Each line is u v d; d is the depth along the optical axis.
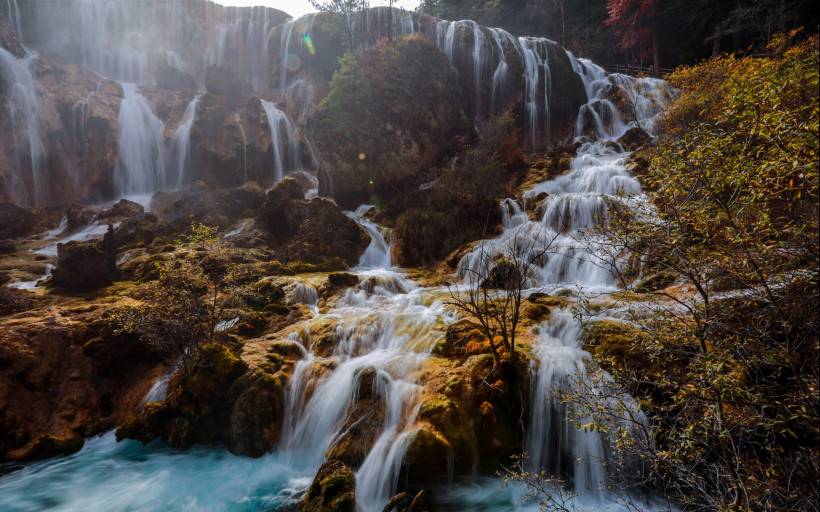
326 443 6.10
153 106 22.56
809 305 3.01
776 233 3.16
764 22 23.12
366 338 7.63
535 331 6.85
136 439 6.73
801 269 3.06
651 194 4.20
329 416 6.25
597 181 13.36
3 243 14.25
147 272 10.98
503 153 16.78
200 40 29.64
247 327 8.33
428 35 21.94
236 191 16.58
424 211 13.79
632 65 32.12
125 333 7.77
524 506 5.01
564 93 21.83
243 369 6.72
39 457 6.39
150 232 13.80
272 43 26.73
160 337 6.90
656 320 4.27
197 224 14.34
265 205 14.27
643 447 4.11
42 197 18.95
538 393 5.61
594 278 9.49
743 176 3.05
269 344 7.54
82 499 5.56
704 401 3.40
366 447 5.57
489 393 5.56
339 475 4.99
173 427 6.57
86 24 26.53
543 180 14.90
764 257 3.22
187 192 16.81
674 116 12.98
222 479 5.84
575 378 5.33
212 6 30.38
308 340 7.87
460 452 5.19
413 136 17.00
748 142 3.17
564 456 5.40
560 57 22.52
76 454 6.55
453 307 8.23
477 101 20.89
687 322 3.94
